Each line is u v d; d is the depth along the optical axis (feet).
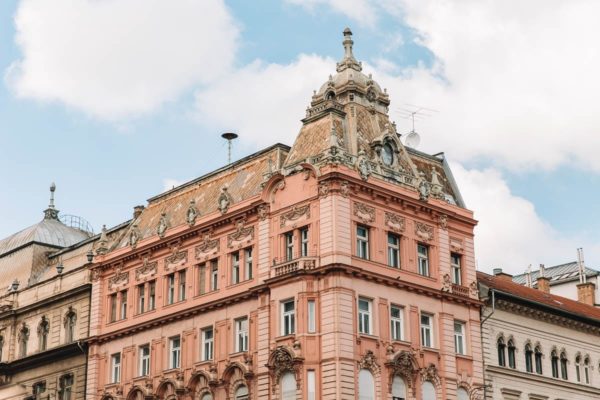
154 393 212.64
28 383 253.24
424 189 204.54
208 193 224.33
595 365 239.71
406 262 196.03
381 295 188.75
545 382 221.87
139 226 238.68
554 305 236.84
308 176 192.03
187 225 217.15
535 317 226.17
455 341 202.69
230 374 197.26
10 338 264.93
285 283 187.73
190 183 233.14
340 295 180.45
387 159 203.72
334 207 185.57
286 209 195.00
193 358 206.90
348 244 185.26
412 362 188.96
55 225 292.40
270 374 185.57
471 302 207.21
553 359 228.43
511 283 245.65
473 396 200.85
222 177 224.12
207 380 201.36
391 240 196.34
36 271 275.80
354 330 181.16
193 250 215.31
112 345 229.25
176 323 214.07
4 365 259.60
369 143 203.62
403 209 199.31
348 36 222.28
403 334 191.11
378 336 185.47
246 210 203.41
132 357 222.28
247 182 214.07
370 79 217.77
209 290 208.54
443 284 202.18
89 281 242.58
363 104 213.25
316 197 189.16
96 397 227.40
